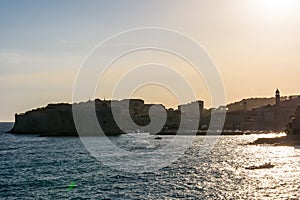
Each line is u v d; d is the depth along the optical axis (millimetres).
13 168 106875
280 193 68375
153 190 72062
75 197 67688
